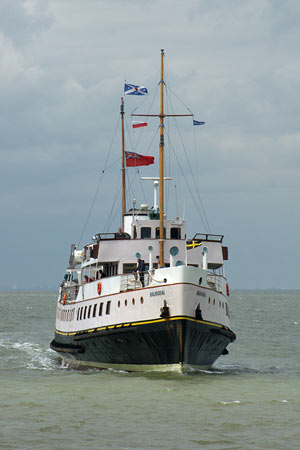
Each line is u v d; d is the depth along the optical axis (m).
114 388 132.38
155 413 109.94
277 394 127.81
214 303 150.50
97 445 92.19
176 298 141.38
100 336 157.38
